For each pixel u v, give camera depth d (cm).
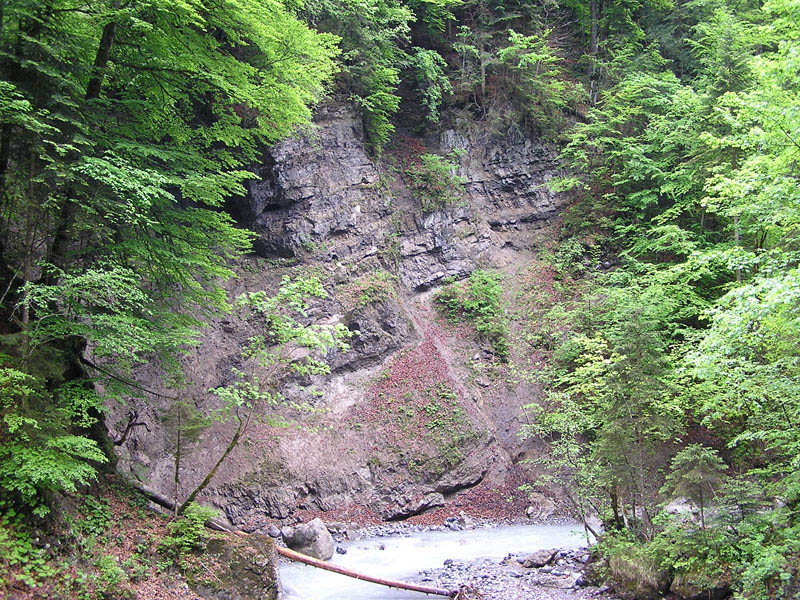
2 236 1138
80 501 1061
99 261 1103
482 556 1494
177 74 1312
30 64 1040
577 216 3036
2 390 888
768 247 1892
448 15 3092
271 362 1332
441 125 3073
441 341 2578
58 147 990
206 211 1341
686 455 1048
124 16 1138
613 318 2306
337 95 2662
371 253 2612
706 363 1058
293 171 2428
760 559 888
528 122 3194
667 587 1023
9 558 812
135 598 922
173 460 1792
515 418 2375
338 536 1739
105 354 1167
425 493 2042
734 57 2183
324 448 2044
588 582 1153
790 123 1052
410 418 2212
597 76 3447
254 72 1358
